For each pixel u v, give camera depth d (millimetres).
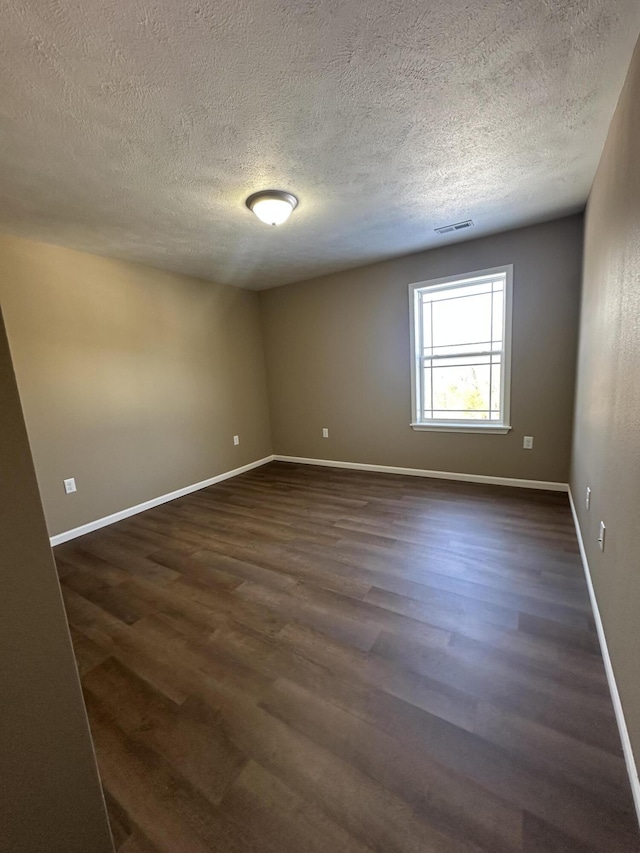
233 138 1731
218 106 1513
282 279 4477
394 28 1198
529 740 1229
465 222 2990
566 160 2064
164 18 1113
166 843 1016
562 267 3133
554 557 2326
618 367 1510
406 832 1005
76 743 857
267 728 1334
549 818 1014
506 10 1160
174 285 3926
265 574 2348
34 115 1492
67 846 851
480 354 3715
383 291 4066
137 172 1967
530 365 3396
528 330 3357
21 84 1322
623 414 1403
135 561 2613
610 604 1499
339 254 3627
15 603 741
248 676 1569
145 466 3678
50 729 810
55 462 3000
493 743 1228
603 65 1387
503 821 1015
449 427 3912
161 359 3812
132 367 3543
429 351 3992
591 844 954
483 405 3781
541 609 1865
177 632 1865
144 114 1530
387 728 1303
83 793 875
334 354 4559
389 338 4133
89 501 3223
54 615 801
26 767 775
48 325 2939
